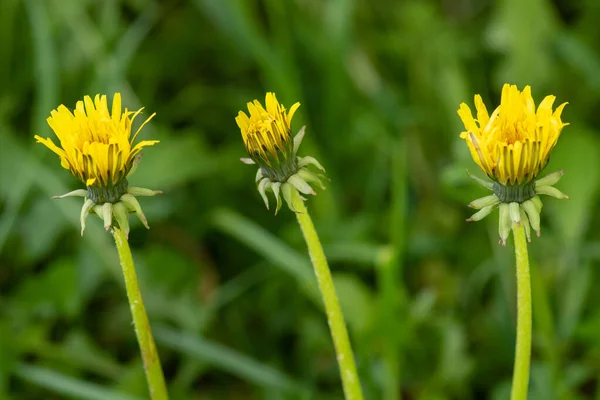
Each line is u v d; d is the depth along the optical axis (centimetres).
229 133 78
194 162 66
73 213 63
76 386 56
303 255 66
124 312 65
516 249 45
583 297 60
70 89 73
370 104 77
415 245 65
